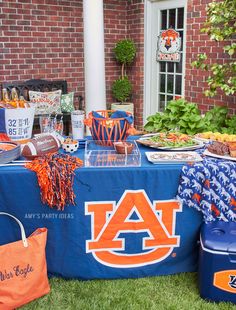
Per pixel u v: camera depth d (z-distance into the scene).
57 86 5.30
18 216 2.08
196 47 4.59
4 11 4.81
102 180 2.06
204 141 2.49
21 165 2.08
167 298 2.08
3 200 2.05
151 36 5.54
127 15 5.73
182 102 3.38
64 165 2.04
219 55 4.29
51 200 2.01
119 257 2.21
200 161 2.12
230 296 2.00
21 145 2.27
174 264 2.27
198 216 2.17
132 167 2.08
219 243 1.95
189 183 2.08
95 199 2.09
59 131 2.63
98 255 2.19
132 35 5.71
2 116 2.40
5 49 4.92
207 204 2.09
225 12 3.67
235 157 2.16
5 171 2.01
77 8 5.34
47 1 5.08
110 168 2.06
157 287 2.17
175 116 3.34
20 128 2.44
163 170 2.07
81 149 2.41
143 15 5.45
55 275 2.23
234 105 4.22
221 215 2.12
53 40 5.25
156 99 5.73
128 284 2.20
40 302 2.03
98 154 2.23
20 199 2.05
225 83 4.00
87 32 4.56
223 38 3.79
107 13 5.57
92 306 2.01
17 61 5.04
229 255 1.93
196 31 4.54
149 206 2.13
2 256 1.88
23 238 1.93
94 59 4.62
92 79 4.69
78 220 2.12
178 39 5.08
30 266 1.95
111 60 5.80
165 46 5.32
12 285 1.91
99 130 2.37
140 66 5.66
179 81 5.23
